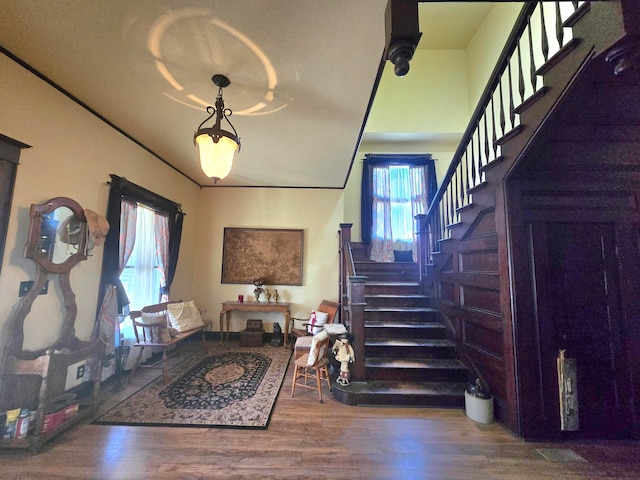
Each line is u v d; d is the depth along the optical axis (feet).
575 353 7.32
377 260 19.02
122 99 8.49
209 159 7.23
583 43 5.08
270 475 5.88
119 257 10.36
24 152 7.18
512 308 7.43
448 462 6.35
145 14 5.58
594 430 7.18
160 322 10.68
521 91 7.06
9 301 6.86
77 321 8.75
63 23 5.80
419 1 3.96
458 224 10.11
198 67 7.09
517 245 7.51
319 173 15.06
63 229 7.96
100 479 5.66
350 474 5.95
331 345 11.48
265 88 7.89
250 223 17.37
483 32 16.22
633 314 7.31
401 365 9.75
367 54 6.63
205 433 7.29
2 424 6.45
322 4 5.35
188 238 16.17
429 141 18.97
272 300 16.67
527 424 7.13
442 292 11.73
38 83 7.46
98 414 8.04
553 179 7.63
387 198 19.86
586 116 6.16
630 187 7.59
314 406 8.79
